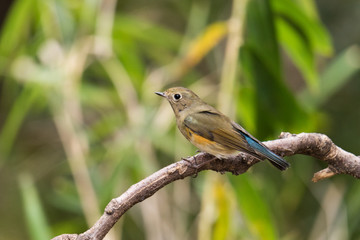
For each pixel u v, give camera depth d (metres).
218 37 10.48
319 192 12.29
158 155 12.44
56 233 11.21
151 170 10.68
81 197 10.55
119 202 5.70
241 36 10.16
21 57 12.24
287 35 11.05
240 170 6.96
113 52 12.12
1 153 12.84
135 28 12.38
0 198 13.27
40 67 11.66
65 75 11.35
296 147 6.80
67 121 11.10
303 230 12.27
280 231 11.86
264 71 9.87
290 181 12.12
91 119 14.00
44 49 12.05
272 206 11.70
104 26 11.98
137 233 12.10
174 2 14.37
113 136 12.19
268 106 9.95
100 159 11.52
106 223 5.66
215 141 7.05
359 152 12.41
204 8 13.13
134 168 10.59
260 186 11.18
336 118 12.68
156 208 10.40
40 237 9.82
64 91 11.27
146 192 5.86
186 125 8.20
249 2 10.20
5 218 13.05
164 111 11.21
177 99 8.50
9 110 14.45
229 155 6.83
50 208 13.00
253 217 9.52
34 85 11.57
